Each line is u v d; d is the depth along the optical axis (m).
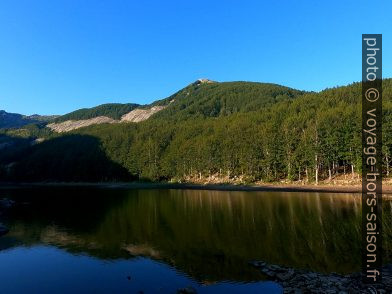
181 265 25.95
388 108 108.88
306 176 109.94
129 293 20.52
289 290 20.36
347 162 100.56
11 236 37.25
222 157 136.12
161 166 161.38
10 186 157.88
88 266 25.95
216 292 20.41
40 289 21.30
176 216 50.25
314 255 27.91
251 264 25.84
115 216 51.19
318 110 152.12
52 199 80.50
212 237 35.34
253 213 50.59
